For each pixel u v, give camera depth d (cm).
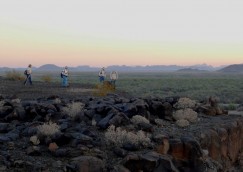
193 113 1614
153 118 1511
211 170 1164
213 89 7300
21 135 1108
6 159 886
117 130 1141
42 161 905
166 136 1226
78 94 2477
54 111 1405
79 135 1078
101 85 3142
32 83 3600
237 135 1720
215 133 1449
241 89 7425
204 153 1209
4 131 1172
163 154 1100
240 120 1831
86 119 1338
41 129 1073
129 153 1020
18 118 1310
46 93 2483
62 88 3061
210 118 1759
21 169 845
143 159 975
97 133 1188
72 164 890
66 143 1041
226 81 11450
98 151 1009
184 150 1149
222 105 4100
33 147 979
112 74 3350
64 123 1232
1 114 1348
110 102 1600
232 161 1593
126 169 931
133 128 1244
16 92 2483
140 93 5159
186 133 1338
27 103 1448
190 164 1138
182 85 8688
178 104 1811
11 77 4038
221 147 1482
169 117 1580
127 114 1398
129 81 9888
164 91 6325
